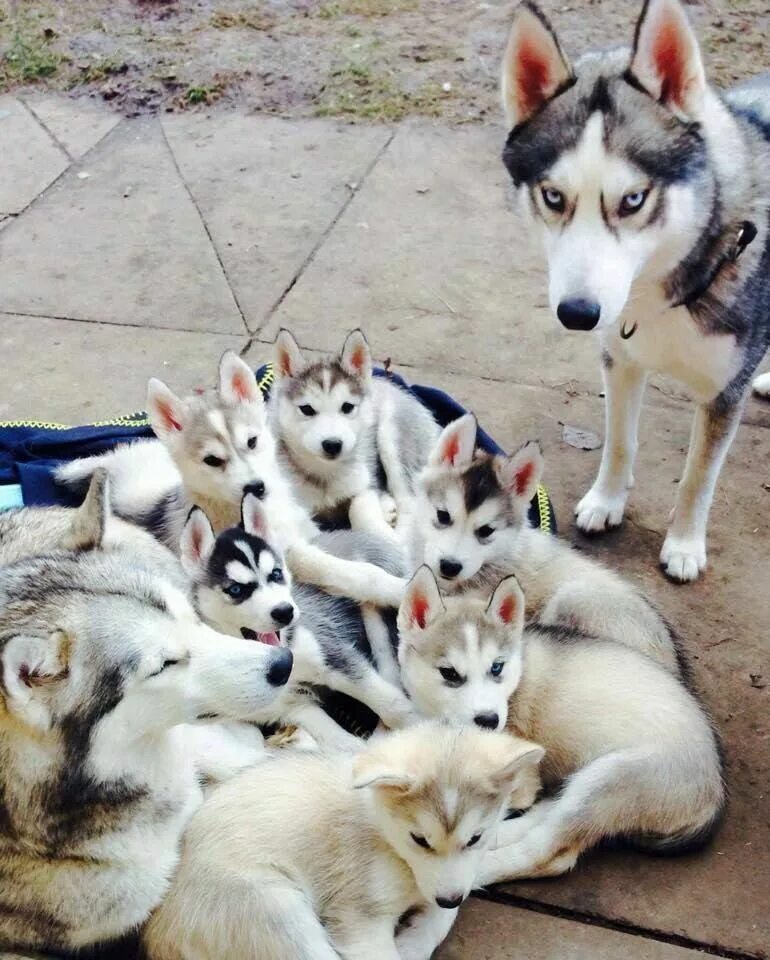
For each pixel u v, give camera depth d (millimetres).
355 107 2328
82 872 949
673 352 1215
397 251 1917
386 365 1493
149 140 2264
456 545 1186
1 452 1451
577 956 977
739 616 1288
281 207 2039
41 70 2492
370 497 1380
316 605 1198
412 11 2691
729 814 1086
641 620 1165
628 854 1054
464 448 1214
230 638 966
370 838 956
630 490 1458
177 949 957
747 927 996
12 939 973
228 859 946
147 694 912
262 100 2373
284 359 1354
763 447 1512
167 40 2590
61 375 1675
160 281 1868
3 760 895
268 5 2740
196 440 1239
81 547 997
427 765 924
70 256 1933
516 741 964
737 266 1157
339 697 1190
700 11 2543
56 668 867
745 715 1179
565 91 1113
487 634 1055
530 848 1010
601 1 2604
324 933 927
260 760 1038
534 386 1635
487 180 2086
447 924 975
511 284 1835
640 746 1021
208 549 1112
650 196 1078
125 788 937
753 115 1218
